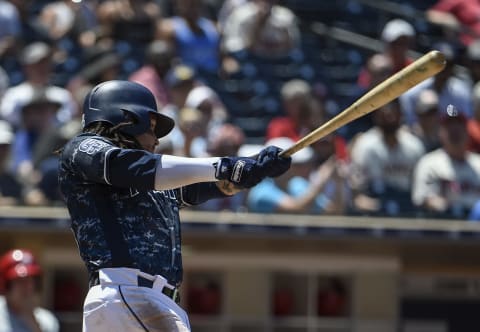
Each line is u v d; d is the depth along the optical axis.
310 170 30.78
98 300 14.55
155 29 40.91
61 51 40.88
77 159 14.59
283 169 14.45
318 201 30.06
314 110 35.25
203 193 16.05
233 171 14.24
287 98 33.81
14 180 30.64
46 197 29.64
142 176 14.15
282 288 29.78
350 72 42.12
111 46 39.41
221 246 28.92
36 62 34.88
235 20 41.97
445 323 31.45
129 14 40.88
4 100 34.81
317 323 29.92
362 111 14.05
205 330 29.70
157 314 14.55
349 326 30.02
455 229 29.53
